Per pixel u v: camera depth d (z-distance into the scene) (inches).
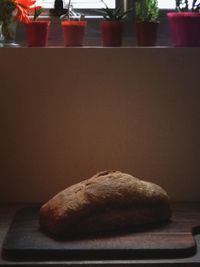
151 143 39.6
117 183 31.3
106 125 39.4
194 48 39.1
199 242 30.0
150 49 39.0
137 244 28.0
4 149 39.4
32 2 40.3
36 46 39.8
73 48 38.8
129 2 43.4
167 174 39.8
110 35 39.9
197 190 39.9
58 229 29.3
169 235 29.7
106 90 39.2
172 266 26.5
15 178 39.5
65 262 26.6
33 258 27.2
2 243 29.7
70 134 39.4
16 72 38.9
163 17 43.7
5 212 36.6
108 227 30.5
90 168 39.6
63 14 42.9
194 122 39.6
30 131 39.3
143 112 39.4
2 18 39.9
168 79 39.3
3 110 39.1
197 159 39.8
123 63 39.0
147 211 31.8
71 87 39.1
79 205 29.7
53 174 39.6
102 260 26.9
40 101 39.2
